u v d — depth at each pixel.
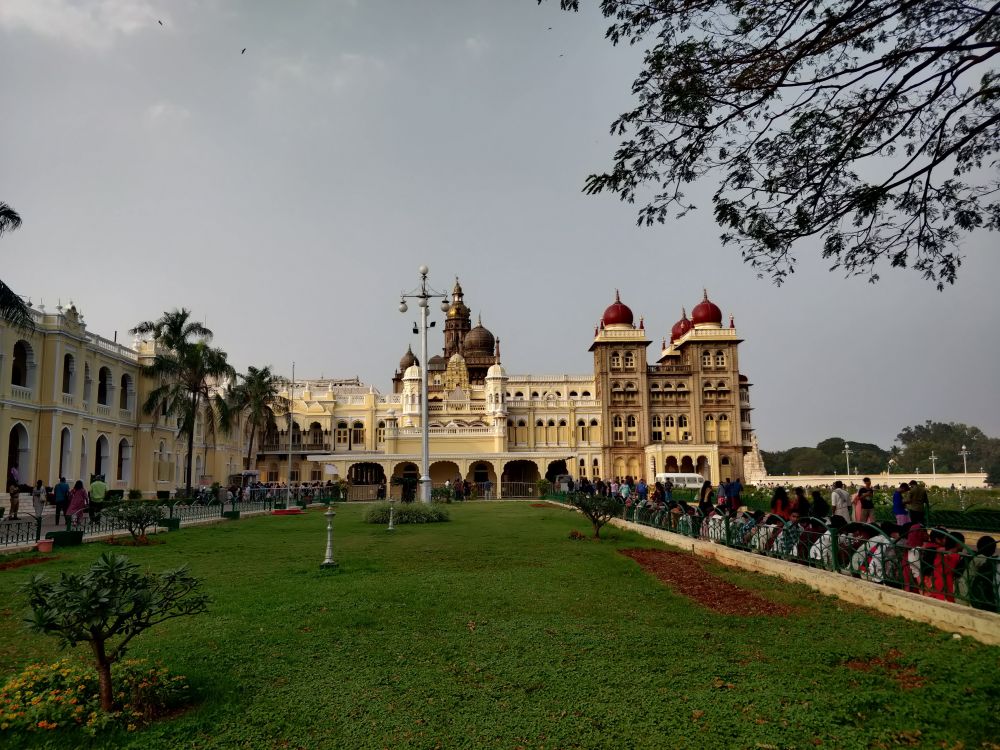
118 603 6.39
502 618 10.24
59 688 6.86
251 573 14.62
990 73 8.49
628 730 6.19
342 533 23.91
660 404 80.62
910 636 9.09
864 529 12.45
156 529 24.86
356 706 6.77
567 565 15.45
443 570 14.75
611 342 81.06
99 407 43.72
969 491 49.94
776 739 5.98
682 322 91.06
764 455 148.50
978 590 9.36
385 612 10.60
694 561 16.41
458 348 101.44
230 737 6.11
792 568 13.27
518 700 6.91
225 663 8.09
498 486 61.72
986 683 7.16
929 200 9.27
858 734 6.09
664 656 8.34
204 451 57.22
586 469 79.19
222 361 45.56
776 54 8.38
